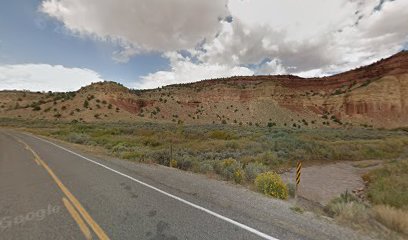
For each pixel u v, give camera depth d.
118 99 122.31
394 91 103.94
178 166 12.16
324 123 110.31
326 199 9.79
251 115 124.81
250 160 16.62
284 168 16.45
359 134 47.66
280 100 133.25
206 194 6.32
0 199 5.87
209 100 142.62
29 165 10.77
